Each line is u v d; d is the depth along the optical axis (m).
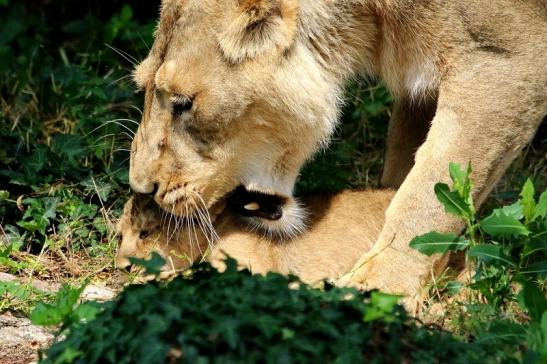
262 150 10.24
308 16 10.07
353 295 7.63
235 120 9.98
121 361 7.15
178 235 10.52
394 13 10.02
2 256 10.84
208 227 10.37
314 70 10.16
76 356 7.38
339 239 10.55
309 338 7.06
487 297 9.19
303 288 7.59
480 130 9.98
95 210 11.90
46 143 13.51
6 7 17.98
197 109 9.91
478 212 11.80
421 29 9.99
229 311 7.20
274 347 6.93
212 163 10.10
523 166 13.28
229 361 6.91
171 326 7.20
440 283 9.85
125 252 10.56
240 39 9.81
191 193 10.14
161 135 10.12
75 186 12.29
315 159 12.72
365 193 10.99
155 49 10.28
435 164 9.95
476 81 9.98
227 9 9.83
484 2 9.90
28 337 9.45
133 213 10.60
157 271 7.79
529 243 9.27
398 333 7.34
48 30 17.47
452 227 9.87
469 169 9.51
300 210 10.59
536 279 9.30
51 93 14.94
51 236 11.49
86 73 15.52
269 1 9.80
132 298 7.48
